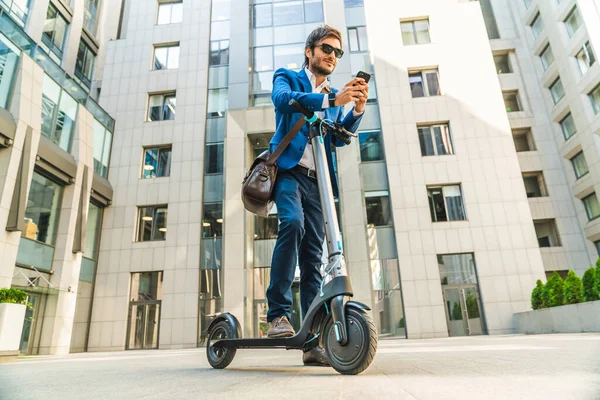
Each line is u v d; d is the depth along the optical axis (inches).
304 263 82.4
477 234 543.2
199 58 684.7
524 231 541.3
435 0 667.4
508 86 794.2
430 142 601.9
